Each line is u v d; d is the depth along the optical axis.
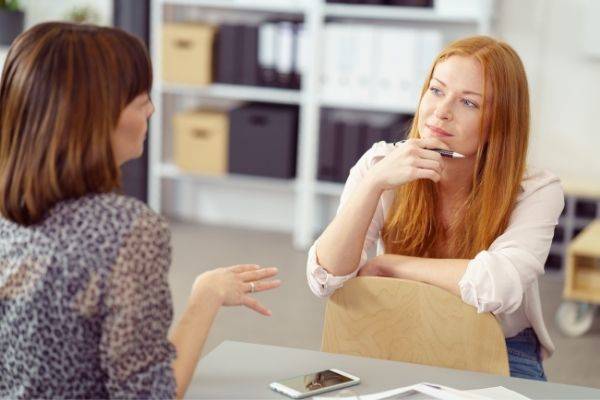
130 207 1.47
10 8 6.32
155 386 1.45
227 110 6.21
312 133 5.80
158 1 5.98
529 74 5.73
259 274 1.78
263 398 1.73
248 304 1.75
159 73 6.07
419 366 1.91
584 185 5.37
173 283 5.03
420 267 2.20
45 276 1.45
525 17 5.68
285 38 5.81
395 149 2.20
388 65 5.60
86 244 1.44
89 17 6.42
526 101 2.26
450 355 2.11
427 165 2.14
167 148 6.55
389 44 5.57
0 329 1.49
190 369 1.62
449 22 5.87
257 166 5.98
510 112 2.22
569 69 5.67
